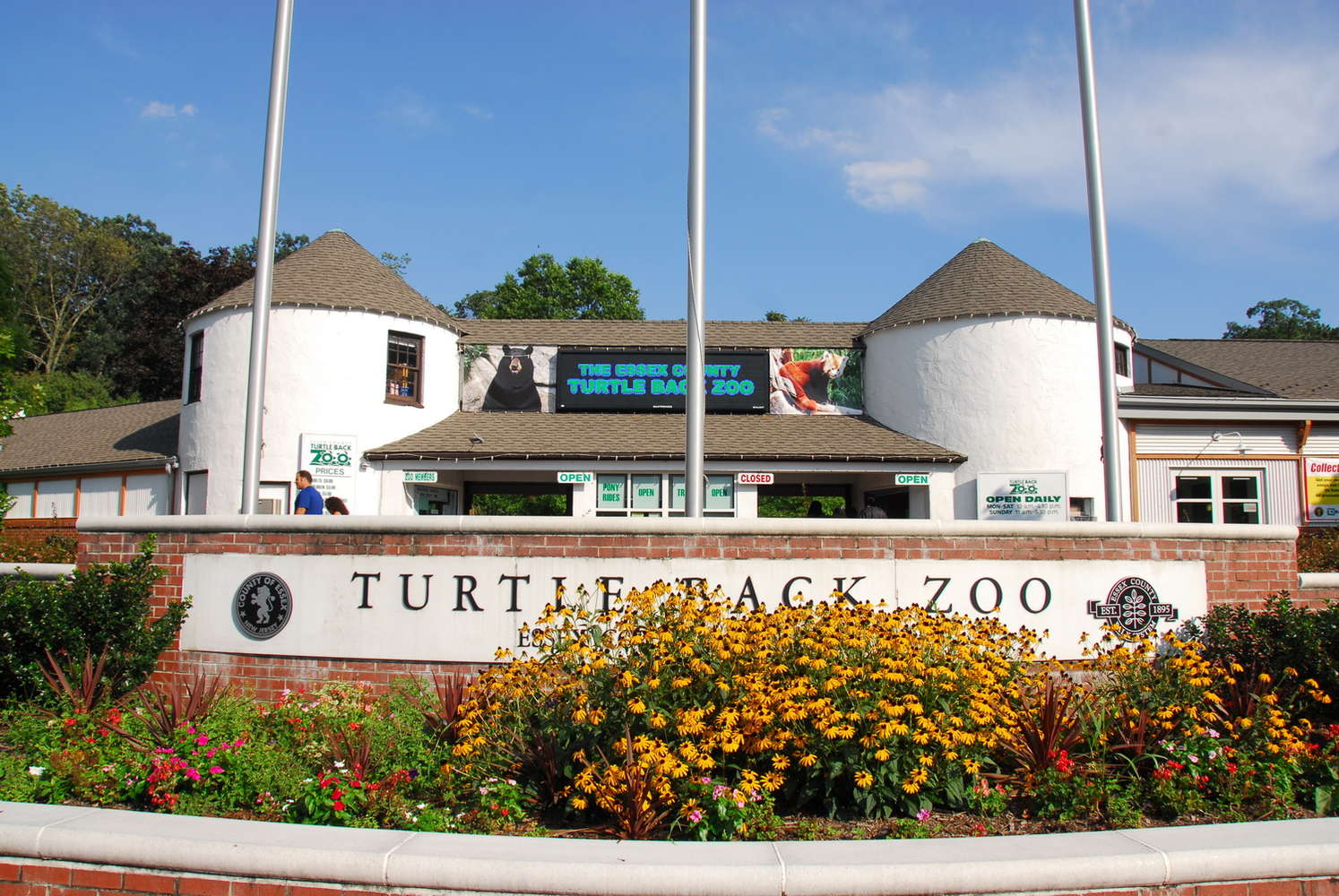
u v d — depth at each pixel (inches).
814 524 321.7
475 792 222.7
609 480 765.3
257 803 218.7
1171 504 797.2
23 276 2388.0
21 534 749.3
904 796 216.2
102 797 221.8
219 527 338.6
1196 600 329.1
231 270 1829.5
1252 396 845.8
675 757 205.2
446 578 323.9
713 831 197.8
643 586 318.3
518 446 767.7
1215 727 263.1
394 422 775.7
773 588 319.3
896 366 836.0
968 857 169.0
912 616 275.0
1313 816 218.4
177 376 1860.2
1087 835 182.7
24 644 318.0
